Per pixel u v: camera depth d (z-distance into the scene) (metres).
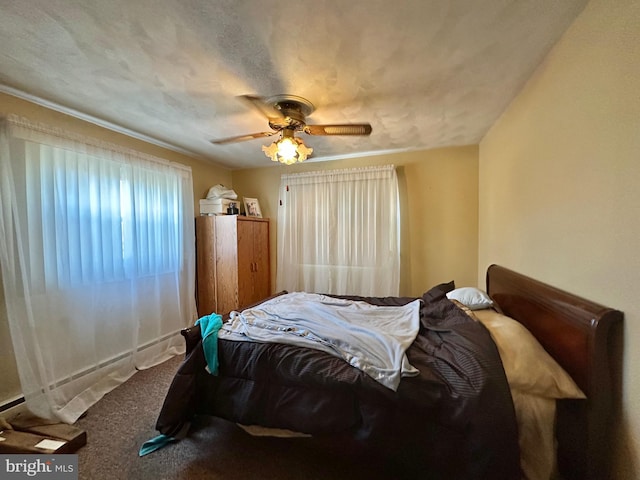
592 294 1.16
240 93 1.96
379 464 1.41
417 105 2.15
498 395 1.15
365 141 3.02
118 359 2.56
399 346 1.46
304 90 1.92
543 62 1.58
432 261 3.30
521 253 1.91
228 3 1.17
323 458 1.58
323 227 3.69
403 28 1.33
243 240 3.53
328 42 1.43
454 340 1.45
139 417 1.96
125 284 2.64
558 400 1.21
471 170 3.14
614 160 1.03
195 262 3.57
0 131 1.84
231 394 1.64
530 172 1.75
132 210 2.69
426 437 1.27
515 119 2.01
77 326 2.24
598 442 1.07
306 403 1.46
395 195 3.34
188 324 3.35
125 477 1.47
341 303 2.37
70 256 2.21
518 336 1.38
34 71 1.70
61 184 2.14
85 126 2.40
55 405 1.94
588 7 1.17
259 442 1.70
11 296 1.87
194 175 3.62
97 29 1.33
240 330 1.82
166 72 1.71
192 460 1.57
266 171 4.11
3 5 1.17
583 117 1.21
